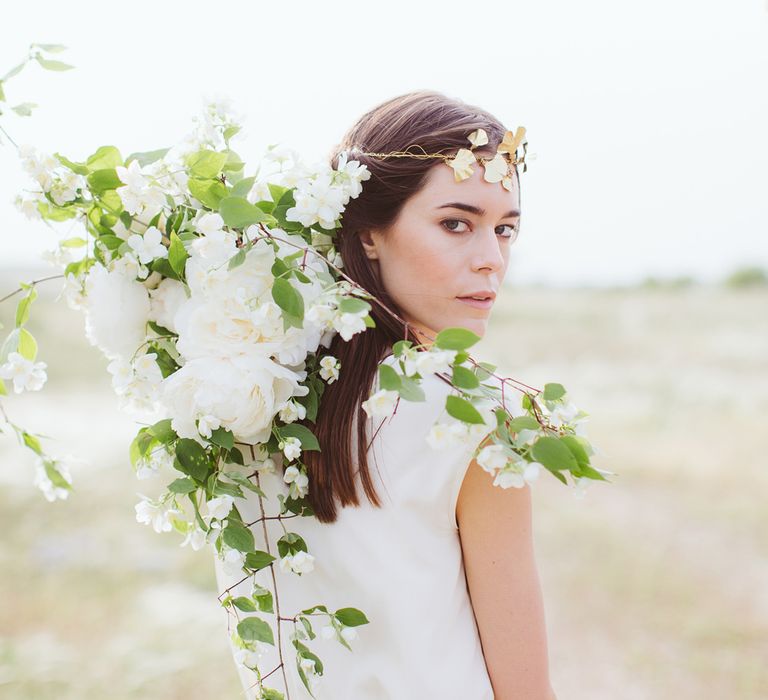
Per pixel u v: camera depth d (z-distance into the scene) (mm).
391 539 1166
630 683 3725
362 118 1333
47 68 1077
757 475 6512
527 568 1198
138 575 4547
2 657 3564
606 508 5902
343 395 1180
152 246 1099
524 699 1210
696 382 10469
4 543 4859
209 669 3576
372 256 1276
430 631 1158
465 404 960
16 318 1095
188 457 1114
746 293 22750
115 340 1136
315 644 1232
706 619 4215
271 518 1179
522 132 1234
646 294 23219
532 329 15938
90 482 5984
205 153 1098
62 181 1121
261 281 1071
